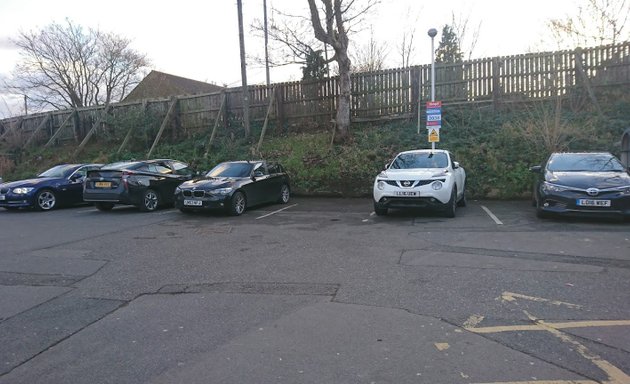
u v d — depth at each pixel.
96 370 3.50
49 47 33.25
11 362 3.66
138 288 5.56
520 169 13.60
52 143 24.22
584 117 15.19
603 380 3.20
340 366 3.47
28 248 7.99
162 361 3.62
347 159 15.81
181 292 5.38
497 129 15.64
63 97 35.06
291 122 19.88
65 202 14.26
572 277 5.57
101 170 12.66
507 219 9.88
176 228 9.82
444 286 5.34
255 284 5.62
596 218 9.71
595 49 16.06
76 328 4.34
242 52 19.06
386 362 3.52
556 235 8.01
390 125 17.77
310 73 21.31
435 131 13.70
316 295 5.15
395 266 6.28
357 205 13.16
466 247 7.30
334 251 7.28
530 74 16.69
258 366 3.50
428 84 17.80
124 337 4.11
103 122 22.78
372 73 18.41
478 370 3.36
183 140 21.22
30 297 5.28
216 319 4.48
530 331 4.04
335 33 17.20
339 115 17.30
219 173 12.57
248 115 19.55
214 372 3.42
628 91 15.81
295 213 11.79
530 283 5.38
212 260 6.88
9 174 21.16
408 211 11.45
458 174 11.39
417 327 4.18
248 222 10.45
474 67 17.23
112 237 8.89
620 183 8.94
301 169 16.08
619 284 5.27
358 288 5.37
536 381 3.20
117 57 35.41
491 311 4.53
